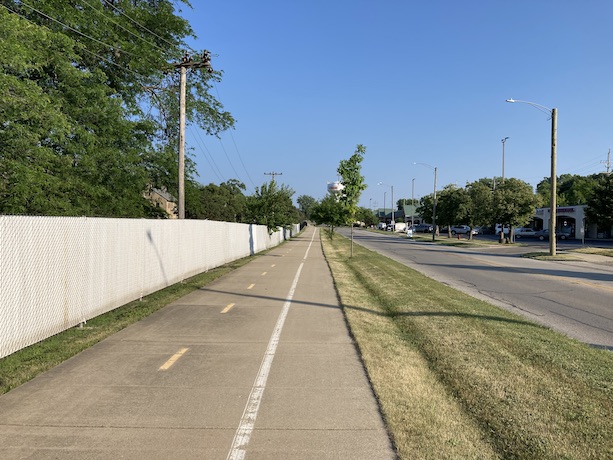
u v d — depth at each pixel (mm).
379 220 162125
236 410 4645
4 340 6117
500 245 42562
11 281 6270
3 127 11922
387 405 4715
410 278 16031
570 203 86750
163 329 8250
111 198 17344
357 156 27938
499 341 7191
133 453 3754
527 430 4102
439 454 3727
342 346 7145
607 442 3885
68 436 4039
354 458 3705
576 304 11539
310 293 12719
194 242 16703
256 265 21641
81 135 15391
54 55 14570
